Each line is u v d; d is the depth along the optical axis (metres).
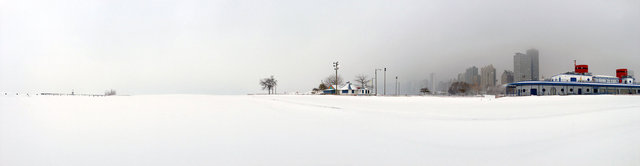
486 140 6.48
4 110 9.45
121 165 4.27
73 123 7.46
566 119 9.68
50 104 12.05
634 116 9.79
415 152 5.38
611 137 6.37
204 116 9.44
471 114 12.49
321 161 4.68
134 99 17.20
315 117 10.14
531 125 8.62
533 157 5.09
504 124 8.95
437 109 15.61
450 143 6.16
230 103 15.84
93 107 11.48
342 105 17.88
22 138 5.70
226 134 6.53
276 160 4.67
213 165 4.35
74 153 4.81
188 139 5.94
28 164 4.21
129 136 6.09
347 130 7.43
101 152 4.90
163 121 8.12
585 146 5.67
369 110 14.05
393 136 6.79
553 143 6.07
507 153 5.39
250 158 4.75
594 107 14.74
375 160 4.82
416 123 9.05
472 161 4.88
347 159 4.83
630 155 4.98
